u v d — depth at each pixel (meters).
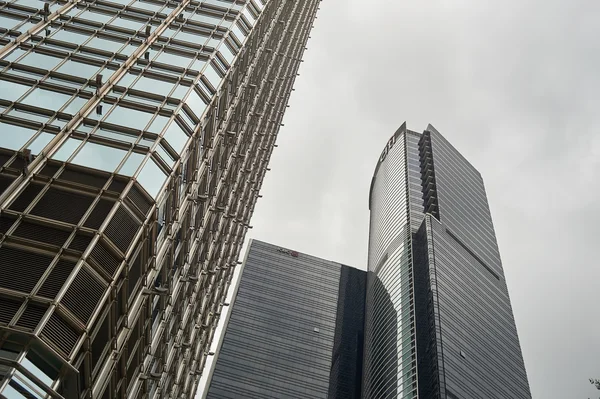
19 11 36.62
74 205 24.41
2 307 20.19
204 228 43.06
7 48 32.28
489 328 178.75
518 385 171.38
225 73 40.16
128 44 37.38
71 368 20.17
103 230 23.73
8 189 23.62
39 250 22.33
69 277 21.62
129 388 28.38
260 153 76.81
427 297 164.75
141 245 25.86
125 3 41.84
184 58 38.25
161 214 28.75
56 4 38.62
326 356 187.12
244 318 190.62
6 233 22.23
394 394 149.12
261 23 53.38
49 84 30.53
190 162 32.72
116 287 23.59
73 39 35.84
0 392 18.25
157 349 34.22
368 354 179.62
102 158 27.14
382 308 184.00
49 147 26.19
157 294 30.09
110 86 32.06
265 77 65.62
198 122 33.81
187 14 43.94
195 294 45.00
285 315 196.50
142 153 28.31
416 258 184.00
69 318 20.95
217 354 176.12
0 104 28.06
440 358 143.62
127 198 25.73
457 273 183.38
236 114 49.16
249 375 173.12
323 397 174.50
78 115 28.83
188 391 53.69
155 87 33.94
